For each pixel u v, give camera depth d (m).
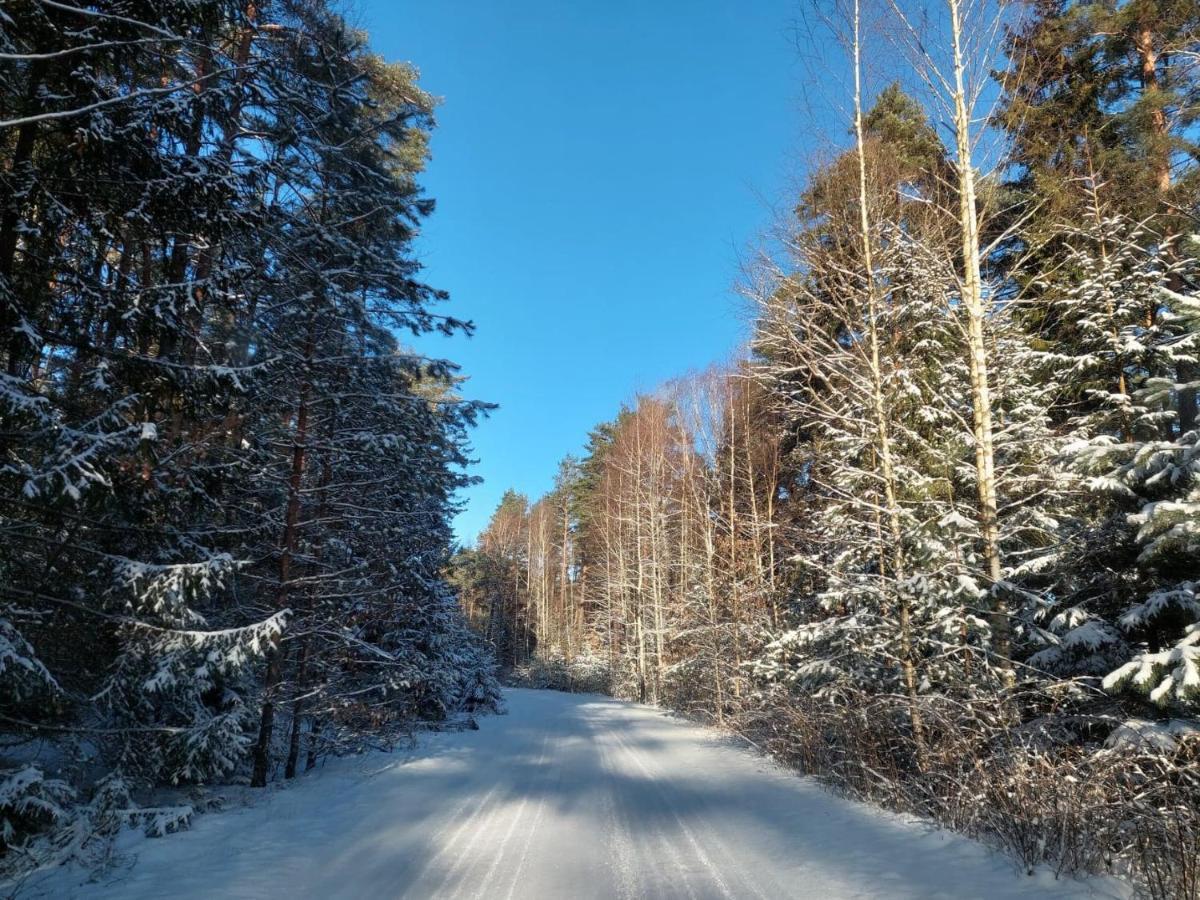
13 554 6.51
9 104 6.00
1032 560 8.60
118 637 7.17
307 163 9.77
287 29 8.93
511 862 6.00
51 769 7.46
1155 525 6.01
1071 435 9.20
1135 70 11.47
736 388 22.59
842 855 5.99
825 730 10.69
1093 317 10.50
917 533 9.46
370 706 12.32
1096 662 7.80
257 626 7.33
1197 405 10.34
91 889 5.20
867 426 11.05
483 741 15.35
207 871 5.66
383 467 11.92
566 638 52.53
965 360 11.69
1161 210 10.62
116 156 6.09
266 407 10.00
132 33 6.00
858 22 10.41
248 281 8.48
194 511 7.40
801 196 11.74
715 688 19.09
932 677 9.05
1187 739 5.89
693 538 27.00
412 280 11.60
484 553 60.25
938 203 10.38
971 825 6.31
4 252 5.79
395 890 5.25
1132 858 4.98
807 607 14.01
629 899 5.01
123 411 6.11
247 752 9.05
